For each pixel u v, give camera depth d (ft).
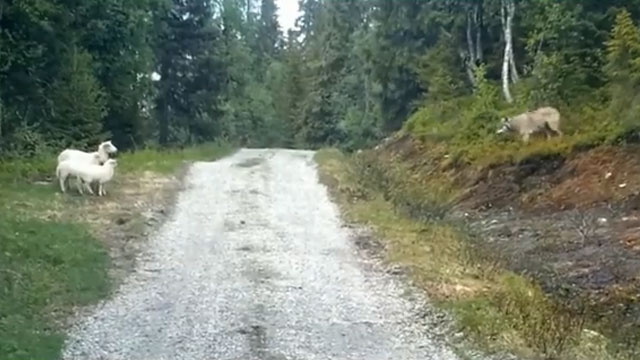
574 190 57.31
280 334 31.63
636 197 51.80
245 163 94.07
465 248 47.24
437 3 103.65
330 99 170.50
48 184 65.92
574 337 30.86
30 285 36.29
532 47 86.38
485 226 54.80
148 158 90.12
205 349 29.58
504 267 43.37
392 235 51.98
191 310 34.68
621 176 55.52
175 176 77.77
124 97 109.29
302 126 180.34
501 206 60.39
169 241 49.11
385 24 110.22
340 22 164.86
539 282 39.86
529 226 52.54
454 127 84.79
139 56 109.81
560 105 71.92
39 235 45.37
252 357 28.78
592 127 65.26
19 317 31.86
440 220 57.36
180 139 147.02
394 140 98.89
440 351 29.86
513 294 36.65
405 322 33.63
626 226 48.29
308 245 49.16
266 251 47.19
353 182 75.87
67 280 37.86
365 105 134.62
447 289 38.68
